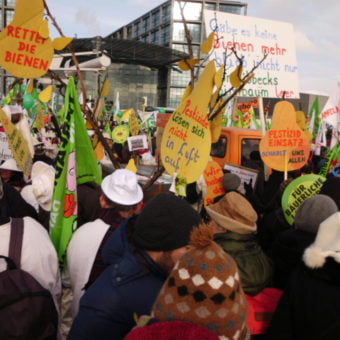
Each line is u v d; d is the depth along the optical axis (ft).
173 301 3.03
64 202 7.37
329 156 15.24
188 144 8.16
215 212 6.72
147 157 20.62
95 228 6.84
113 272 4.61
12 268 5.29
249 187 12.67
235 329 2.97
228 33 13.41
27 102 20.81
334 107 15.38
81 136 7.84
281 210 10.11
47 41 7.46
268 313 6.18
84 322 4.46
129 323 4.39
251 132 19.40
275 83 14.26
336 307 4.97
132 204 7.03
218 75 7.77
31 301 4.92
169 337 2.71
